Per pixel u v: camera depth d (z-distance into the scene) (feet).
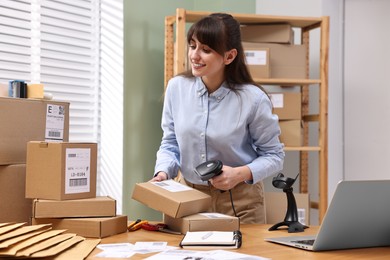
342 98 11.08
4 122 5.75
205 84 6.38
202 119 6.35
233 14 9.34
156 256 3.96
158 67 10.49
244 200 6.69
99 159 10.18
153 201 5.45
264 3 11.63
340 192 4.12
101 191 10.16
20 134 5.95
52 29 9.36
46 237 4.32
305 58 9.81
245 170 5.93
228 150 6.37
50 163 5.18
